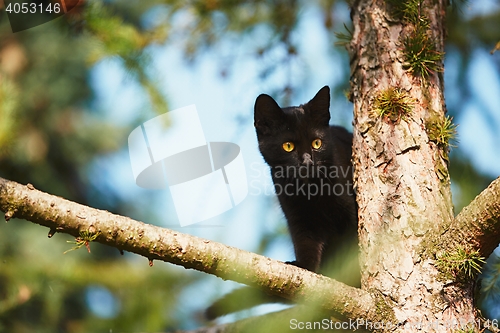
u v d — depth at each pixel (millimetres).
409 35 6594
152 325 6879
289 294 5539
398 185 6043
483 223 5375
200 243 5352
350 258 7953
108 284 7605
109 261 8391
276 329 6320
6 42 11203
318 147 9172
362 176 6402
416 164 6070
